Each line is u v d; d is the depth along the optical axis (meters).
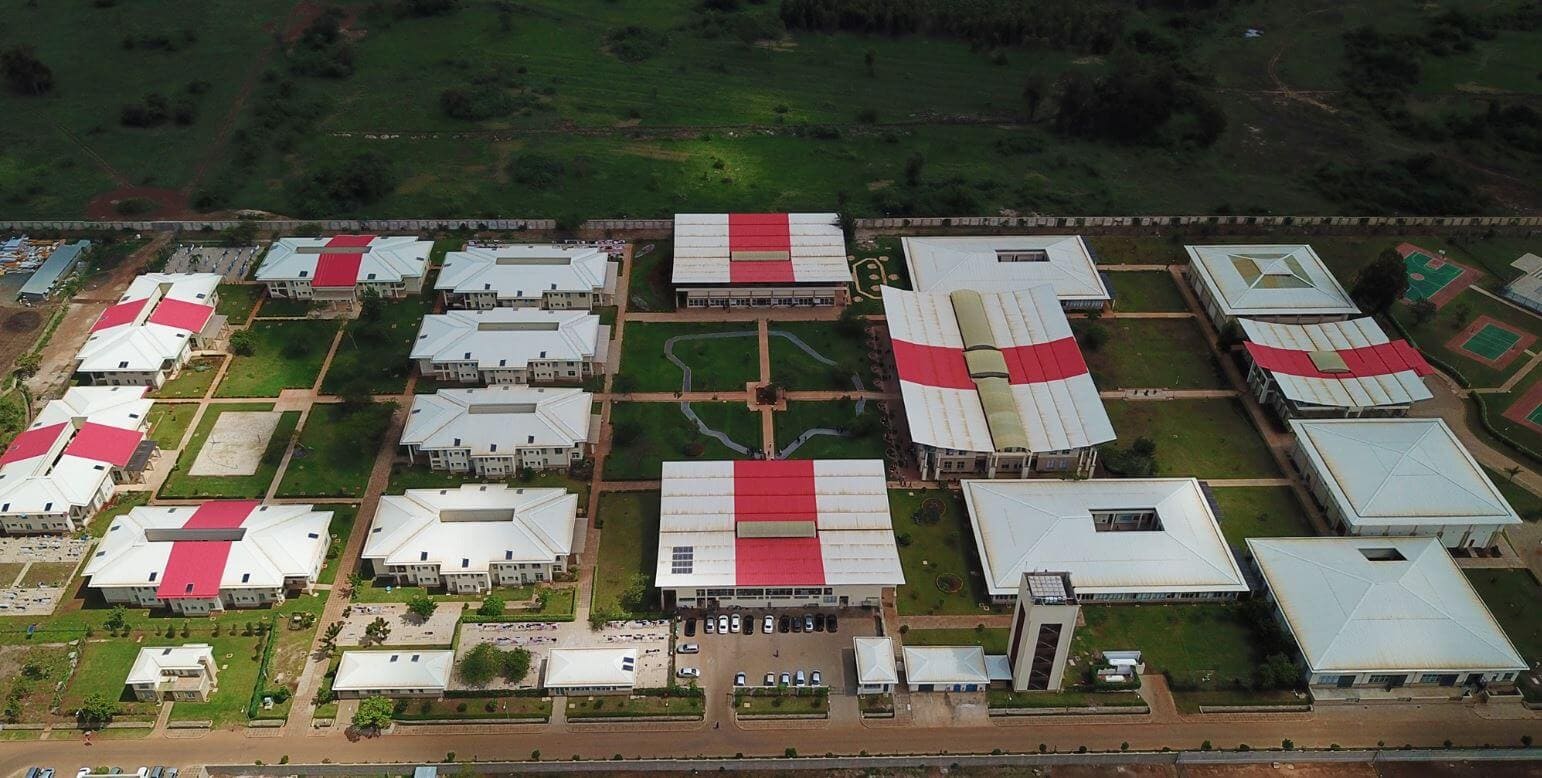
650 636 188.88
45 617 189.38
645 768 169.00
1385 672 179.12
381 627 186.62
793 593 192.12
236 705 176.50
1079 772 169.75
